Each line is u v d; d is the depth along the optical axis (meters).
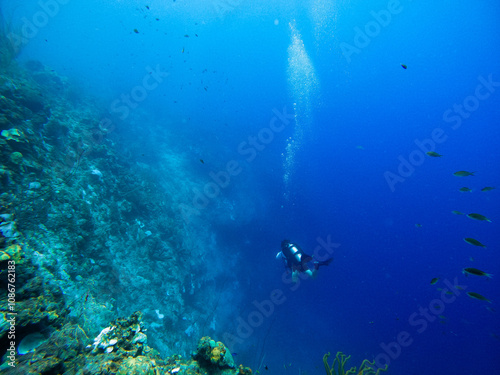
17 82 5.28
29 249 2.86
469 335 19.70
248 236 12.00
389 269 21.08
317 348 10.73
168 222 7.25
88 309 3.18
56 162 4.69
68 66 16.77
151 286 5.21
